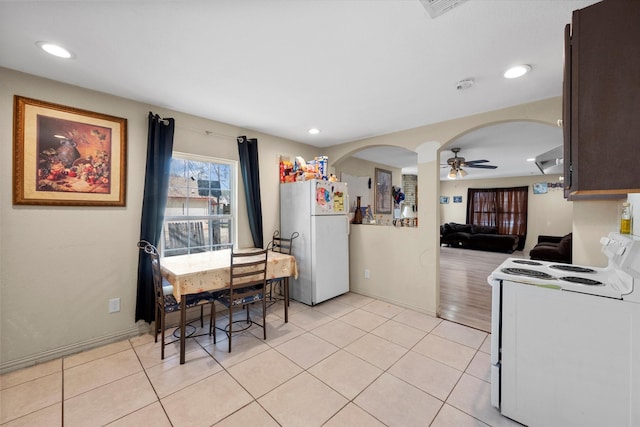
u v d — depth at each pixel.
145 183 2.57
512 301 1.59
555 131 3.66
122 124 2.48
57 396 1.78
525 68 1.94
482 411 1.67
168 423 1.57
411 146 3.39
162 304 2.26
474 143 4.34
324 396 1.79
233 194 3.38
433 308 3.16
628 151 0.95
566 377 1.43
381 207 6.04
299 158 3.74
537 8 1.35
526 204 8.48
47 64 1.92
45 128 2.12
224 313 3.22
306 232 3.49
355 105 2.65
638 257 1.29
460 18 1.43
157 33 1.57
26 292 2.08
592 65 1.00
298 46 1.70
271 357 2.26
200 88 2.30
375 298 3.77
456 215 9.82
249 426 1.55
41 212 2.13
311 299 3.43
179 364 2.15
